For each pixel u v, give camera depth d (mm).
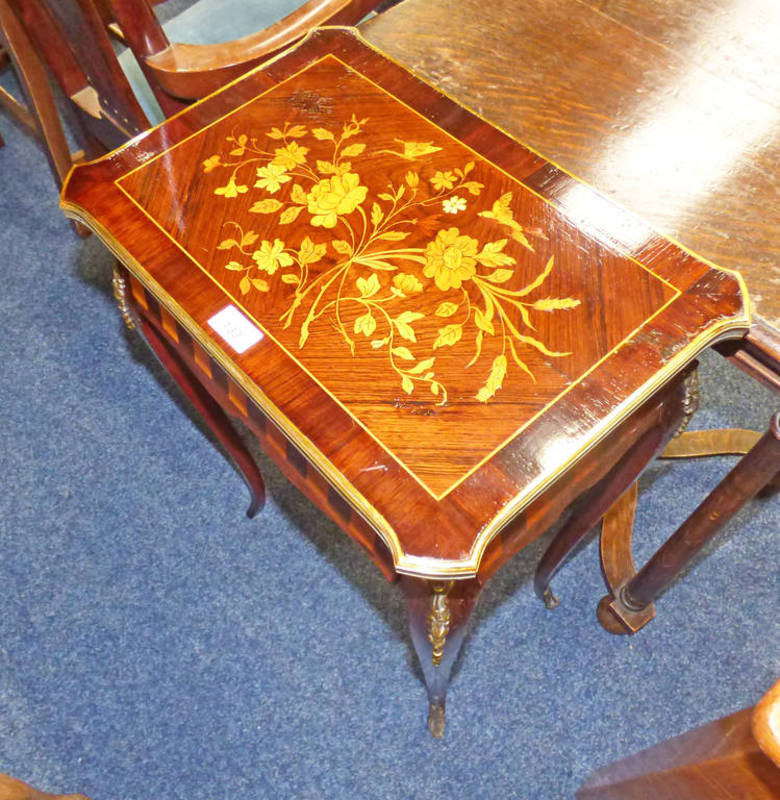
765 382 887
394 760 1224
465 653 1298
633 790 939
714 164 980
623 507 1364
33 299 1641
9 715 1256
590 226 905
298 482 932
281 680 1288
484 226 910
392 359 827
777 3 1111
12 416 1516
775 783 616
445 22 1111
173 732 1248
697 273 867
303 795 1202
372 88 1028
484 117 1021
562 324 841
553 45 1084
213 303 868
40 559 1384
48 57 1222
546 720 1249
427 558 723
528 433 781
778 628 1317
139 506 1434
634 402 795
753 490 950
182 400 1538
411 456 773
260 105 1019
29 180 1788
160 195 946
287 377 821
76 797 1073
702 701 1263
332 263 891
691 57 1067
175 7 1924
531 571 1367
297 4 1408
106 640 1317
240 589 1362
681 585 1352
